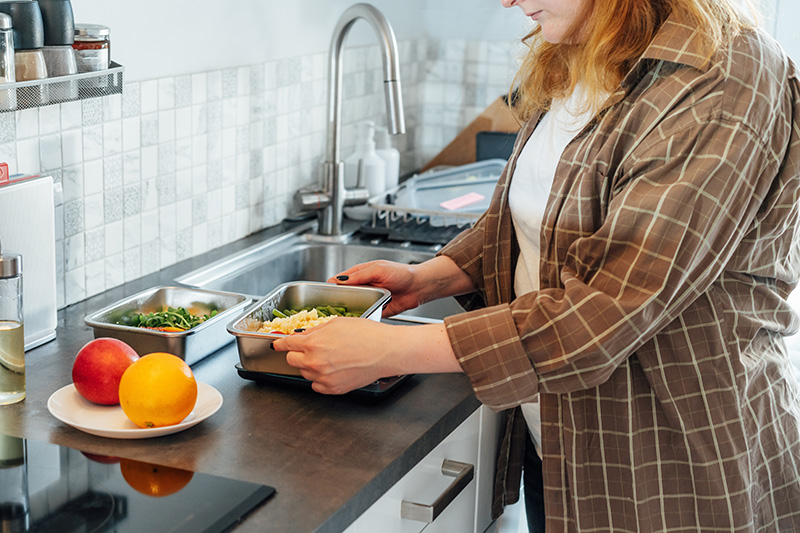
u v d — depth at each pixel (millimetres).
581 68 1220
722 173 1024
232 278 1830
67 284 1562
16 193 1280
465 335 1085
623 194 1073
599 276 1071
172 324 1337
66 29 1307
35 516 886
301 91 2170
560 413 1189
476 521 1458
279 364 1221
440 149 2785
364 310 1420
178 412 1068
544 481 1210
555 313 1059
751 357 1163
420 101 2762
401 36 2586
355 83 2418
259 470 1009
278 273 1977
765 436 1197
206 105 1846
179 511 904
